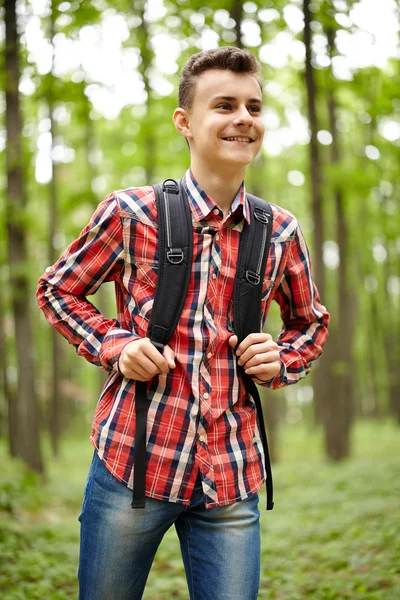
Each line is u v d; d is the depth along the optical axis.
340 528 5.57
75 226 12.80
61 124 14.44
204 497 1.72
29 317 9.81
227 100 1.75
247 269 1.77
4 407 17.81
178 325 1.71
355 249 18.20
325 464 11.35
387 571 4.16
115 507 1.70
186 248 1.71
